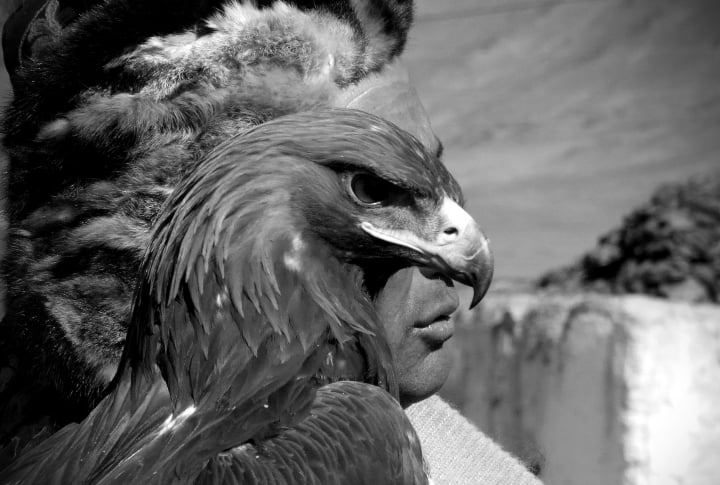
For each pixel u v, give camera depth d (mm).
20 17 3027
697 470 4902
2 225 2896
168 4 2621
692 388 4875
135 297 2531
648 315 4852
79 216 2691
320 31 2646
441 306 3035
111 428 2412
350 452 2256
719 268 6559
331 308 2500
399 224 2494
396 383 2678
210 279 2398
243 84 2613
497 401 5504
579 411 5055
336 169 2436
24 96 2771
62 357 2744
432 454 3398
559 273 7066
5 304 2971
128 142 2617
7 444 2861
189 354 2400
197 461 2238
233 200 2412
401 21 2848
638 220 7094
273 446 2268
